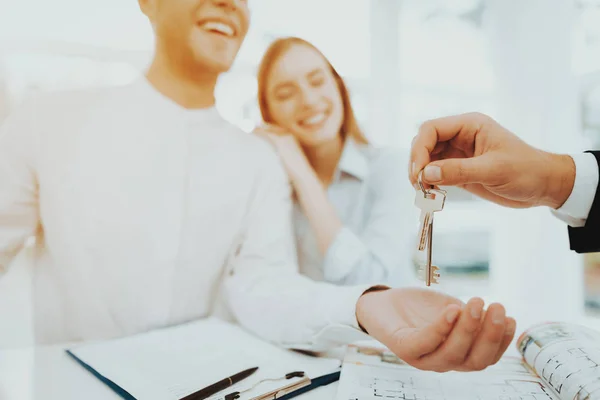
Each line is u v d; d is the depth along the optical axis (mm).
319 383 387
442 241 891
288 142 709
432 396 336
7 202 550
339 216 743
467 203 901
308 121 718
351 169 752
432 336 292
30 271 570
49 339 577
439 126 414
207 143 646
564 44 853
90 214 584
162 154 618
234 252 671
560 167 391
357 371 386
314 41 716
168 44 613
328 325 432
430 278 354
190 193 634
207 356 441
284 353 461
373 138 772
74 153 578
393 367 397
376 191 769
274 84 690
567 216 427
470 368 299
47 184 571
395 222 775
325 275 726
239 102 668
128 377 385
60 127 573
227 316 666
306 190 722
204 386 360
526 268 914
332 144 738
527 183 385
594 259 893
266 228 688
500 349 301
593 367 315
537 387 353
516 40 857
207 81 640
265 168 691
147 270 611
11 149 552
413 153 407
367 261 750
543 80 862
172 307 628
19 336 564
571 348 352
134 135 603
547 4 853
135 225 604
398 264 779
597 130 833
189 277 639
